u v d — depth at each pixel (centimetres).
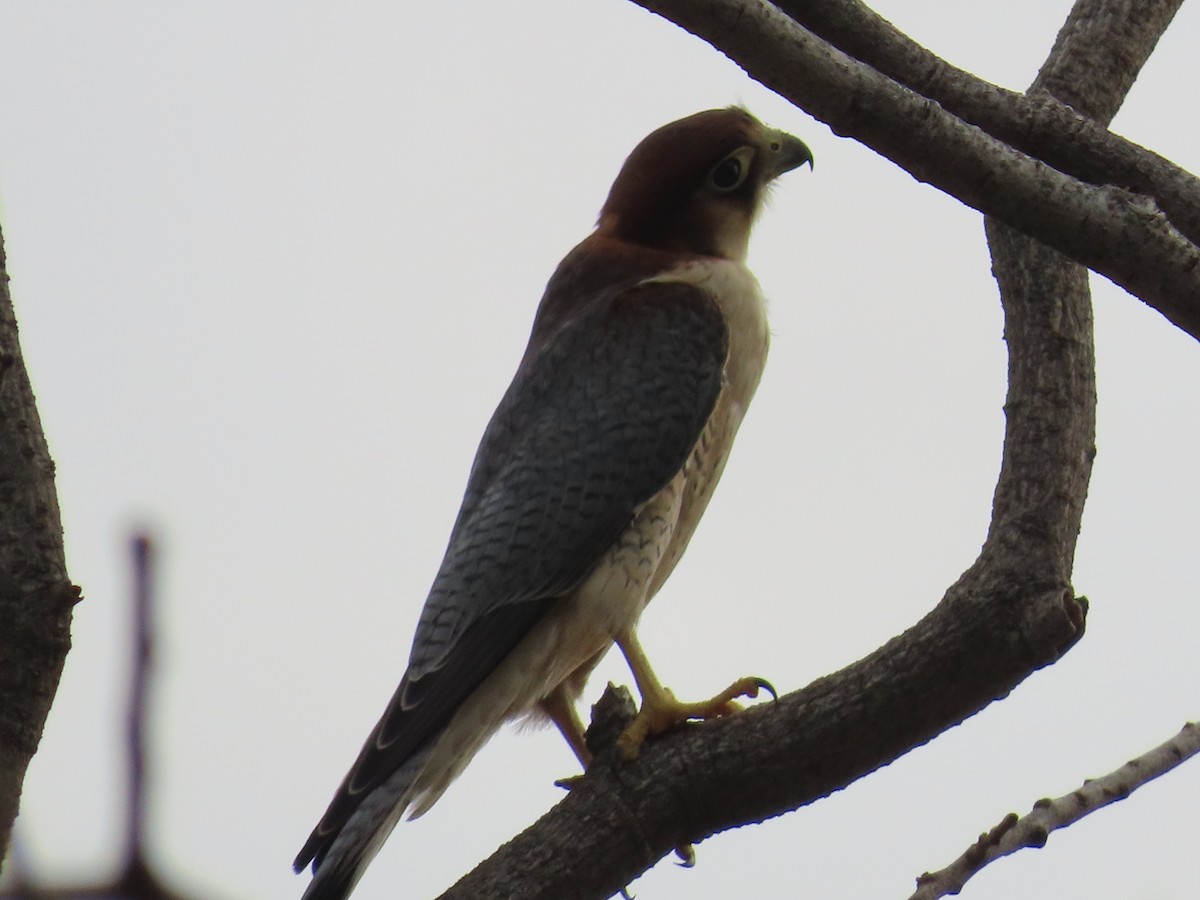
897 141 703
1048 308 869
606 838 759
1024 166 716
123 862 350
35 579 578
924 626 784
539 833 763
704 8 665
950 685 770
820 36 788
